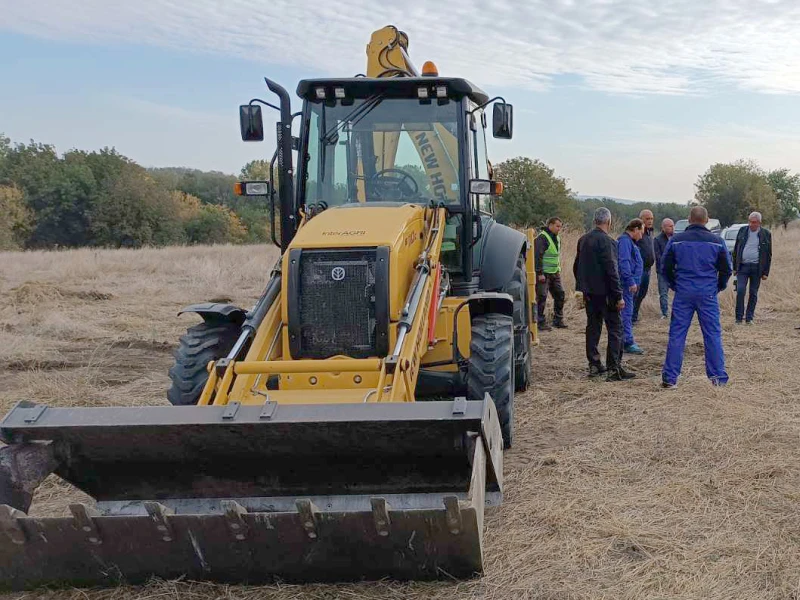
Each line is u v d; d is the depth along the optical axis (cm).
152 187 5500
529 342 772
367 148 607
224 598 346
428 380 540
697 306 734
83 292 1503
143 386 776
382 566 342
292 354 468
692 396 690
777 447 544
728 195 5881
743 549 391
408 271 498
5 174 5528
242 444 378
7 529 335
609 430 601
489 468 367
